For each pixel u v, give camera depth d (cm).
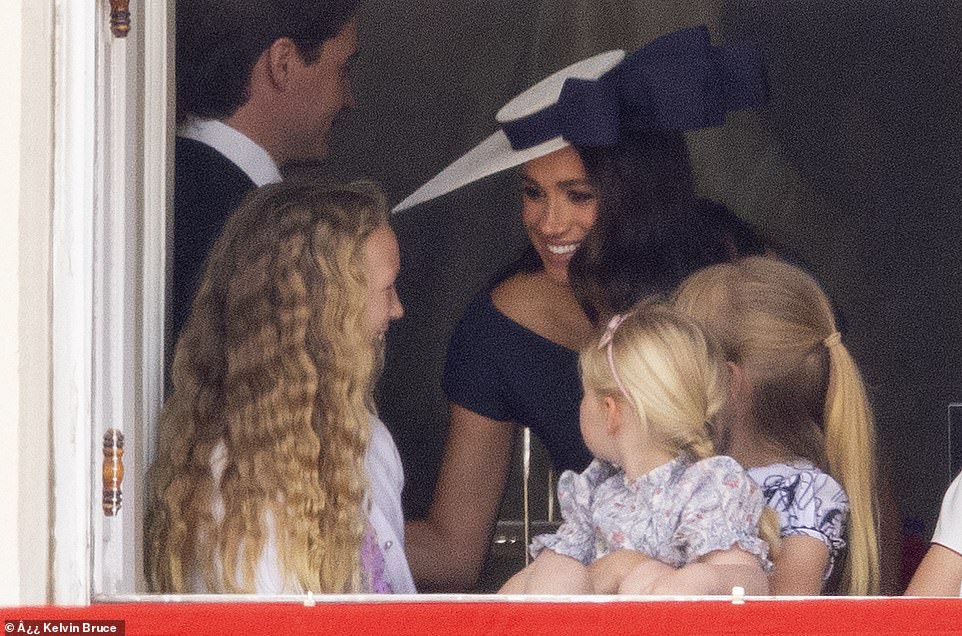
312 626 965
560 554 1134
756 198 1409
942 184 1442
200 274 1276
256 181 1366
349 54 1407
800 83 1444
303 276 1140
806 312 1195
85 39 1041
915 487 1414
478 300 1421
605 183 1396
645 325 1145
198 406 1141
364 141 1423
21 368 1029
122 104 1123
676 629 968
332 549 1102
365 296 1151
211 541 1111
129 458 1132
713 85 1401
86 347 1042
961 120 1442
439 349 1420
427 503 1414
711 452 1124
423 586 1402
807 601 972
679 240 1399
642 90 1387
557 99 1396
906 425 1423
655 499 1105
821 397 1202
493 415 1410
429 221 1427
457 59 1438
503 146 1422
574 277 1405
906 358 1425
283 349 1127
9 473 1026
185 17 1338
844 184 1439
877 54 1448
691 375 1127
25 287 1031
